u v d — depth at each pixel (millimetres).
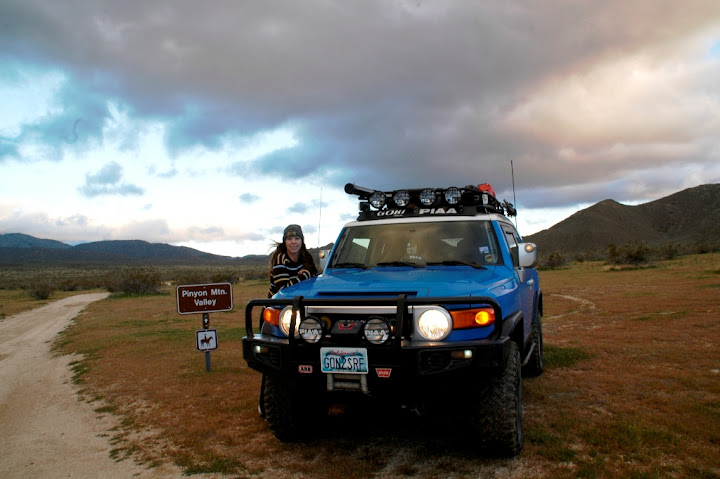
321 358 3568
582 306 14344
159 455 4496
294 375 3691
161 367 8625
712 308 11711
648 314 11523
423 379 3418
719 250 56875
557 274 34500
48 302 37000
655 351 7406
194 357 9422
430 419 4871
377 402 3715
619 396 5332
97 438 5160
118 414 6016
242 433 4910
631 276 26938
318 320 3631
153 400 6504
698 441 4012
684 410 4766
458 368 3361
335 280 4305
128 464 4328
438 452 4035
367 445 4305
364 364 3469
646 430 4211
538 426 4492
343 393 3627
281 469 3938
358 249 5160
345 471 3803
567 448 3943
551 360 7152
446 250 4820
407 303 3494
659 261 42500
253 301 4008
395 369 3418
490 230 4945
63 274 136250
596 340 8625
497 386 3643
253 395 6418
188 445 4676
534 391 5633
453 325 3508
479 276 4199
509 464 3725
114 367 9047
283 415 4262
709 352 7176
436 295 3619
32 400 7266
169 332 13922
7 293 56938
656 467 3559
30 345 14344
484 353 3363
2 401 7441
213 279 50125
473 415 3770
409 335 3545
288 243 5285
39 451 4887
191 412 5812
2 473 4340
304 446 4383
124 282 41719
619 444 3998
